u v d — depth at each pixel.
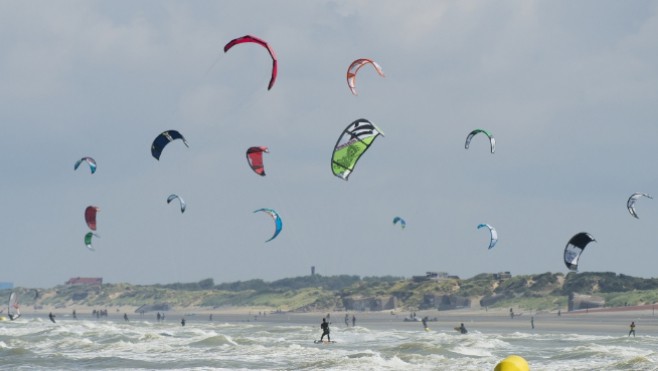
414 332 111.31
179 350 67.19
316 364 54.38
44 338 84.81
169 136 57.94
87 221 81.94
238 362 57.97
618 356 58.44
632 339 85.62
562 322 162.75
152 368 55.47
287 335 98.44
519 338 90.00
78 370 55.31
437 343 74.12
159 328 131.00
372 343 79.62
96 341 80.50
